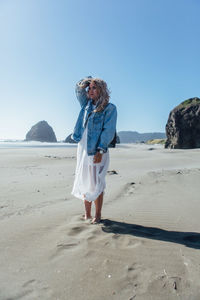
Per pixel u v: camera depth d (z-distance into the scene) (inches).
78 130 111.0
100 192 101.2
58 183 199.8
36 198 146.9
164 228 97.6
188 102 1594.5
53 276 61.1
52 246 77.8
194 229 96.3
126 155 560.1
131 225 100.7
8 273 62.2
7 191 165.2
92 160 102.1
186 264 66.6
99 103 102.5
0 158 430.0
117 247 77.4
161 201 142.6
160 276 60.6
